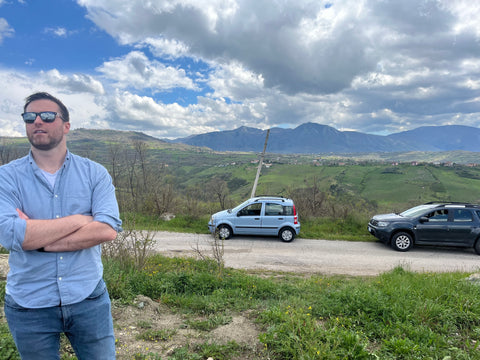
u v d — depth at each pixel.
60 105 1.73
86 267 1.67
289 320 3.58
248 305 4.63
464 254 11.02
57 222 1.55
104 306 1.74
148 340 3.34
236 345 3.25
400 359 3.04
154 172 20.80
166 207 16.31
